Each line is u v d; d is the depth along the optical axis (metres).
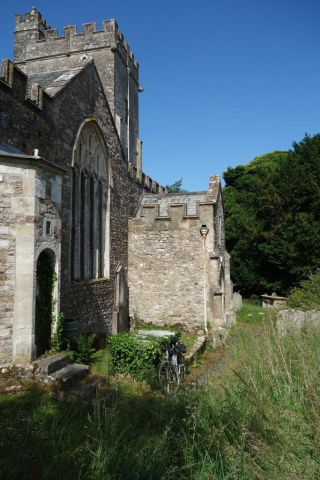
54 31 20.94
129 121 22.89
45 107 9.55
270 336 7.25
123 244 15.12
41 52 21.06
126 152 22.00
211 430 4.10
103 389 6.75
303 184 22.66
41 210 7.34
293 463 3.23
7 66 8.08
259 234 23.55
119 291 14.23
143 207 15.53
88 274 12.12
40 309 7.73
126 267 15.29
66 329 8.98
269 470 3.22
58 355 7.46
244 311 19.59
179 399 5.19
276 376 4.90
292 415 3.90
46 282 7.83
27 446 4.11
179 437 4.13
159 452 3.71
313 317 8.91
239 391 4.96
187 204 16.50
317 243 20.20
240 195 30.86
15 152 8.27
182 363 8.44
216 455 3.53
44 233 7.42
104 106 13.46
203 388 5.50
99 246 13.24
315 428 3.58
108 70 20.20
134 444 4.05
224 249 18.38
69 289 10.53
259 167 31.41
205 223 14.72
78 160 11.55
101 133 12.99
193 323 14.41
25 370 6.52
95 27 20.47
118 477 3.49
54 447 4.13
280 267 22.23
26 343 6.78
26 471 3.79
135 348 7.84
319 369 4.88
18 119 8.42
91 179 12.80
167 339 8.53
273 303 20.36
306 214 21.58
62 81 10.85
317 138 24.78
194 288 14.57
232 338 9.76
